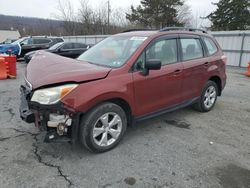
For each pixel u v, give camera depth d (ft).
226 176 10.25
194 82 16.10
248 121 16.57
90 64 12.50
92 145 11.26
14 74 31.71
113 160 11.21
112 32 127.54
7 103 19.31
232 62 48.96
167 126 15.29
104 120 11.49
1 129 14.12
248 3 98.07
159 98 13.83
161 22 122.42
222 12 103.30
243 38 46.26
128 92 12.01
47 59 12.70
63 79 10.30
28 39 57.36
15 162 10.80
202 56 16.90
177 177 10.11
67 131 10.77
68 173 10.16
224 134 14.37
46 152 11.70
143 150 12.18
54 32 139.64
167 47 14.37
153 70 13.16
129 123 12.92
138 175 10.17
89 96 10.56
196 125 15.57
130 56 12.59
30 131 13.89
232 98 22.75
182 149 12.39
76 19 133.08
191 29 16.78
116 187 9.41
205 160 11.43
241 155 11.98
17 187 9.23
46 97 10.18
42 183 9.50
